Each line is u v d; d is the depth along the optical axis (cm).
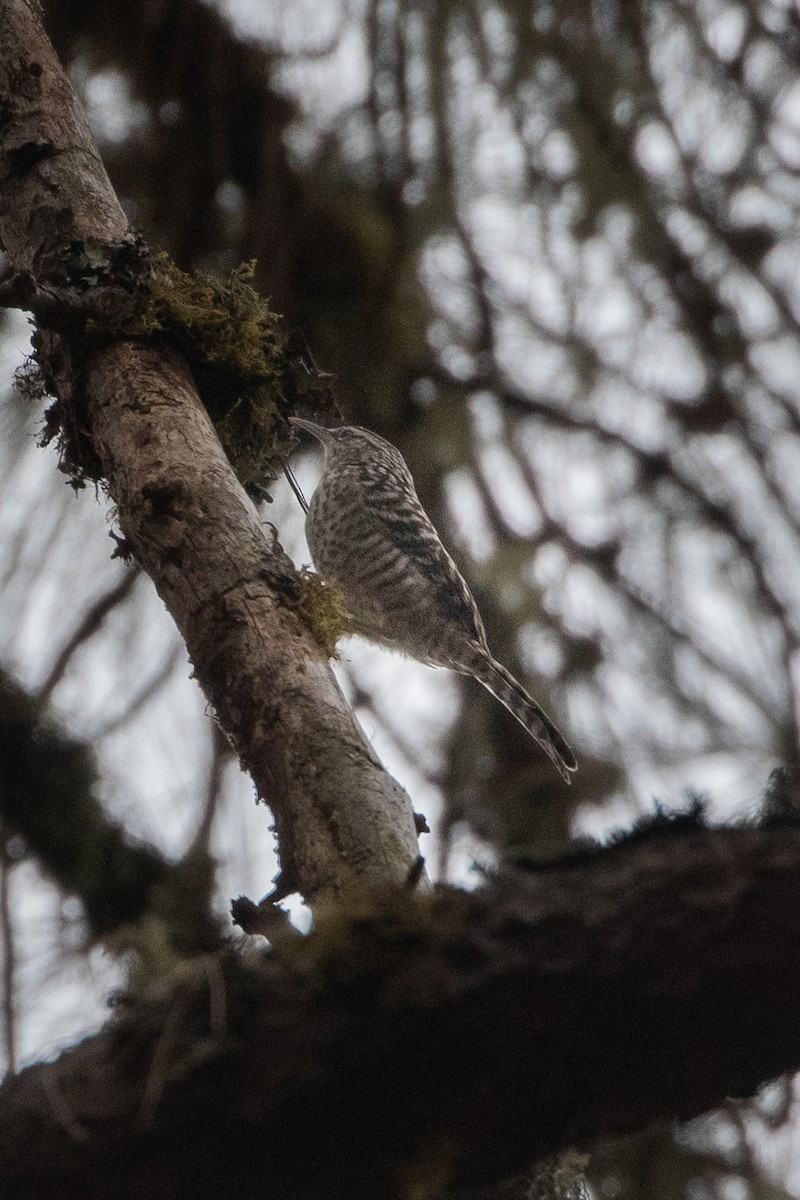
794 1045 396
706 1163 934
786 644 1175
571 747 1155
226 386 660
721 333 1221
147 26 1108
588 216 1166
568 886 409
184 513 568
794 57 1184
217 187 1143
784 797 413
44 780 1052
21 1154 415
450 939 406
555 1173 550
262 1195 413
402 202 1164
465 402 1209
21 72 671
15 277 606
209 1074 409
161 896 978
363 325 1173
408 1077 406
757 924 386
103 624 1076
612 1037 398
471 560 1223
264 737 530
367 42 1125
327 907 426
